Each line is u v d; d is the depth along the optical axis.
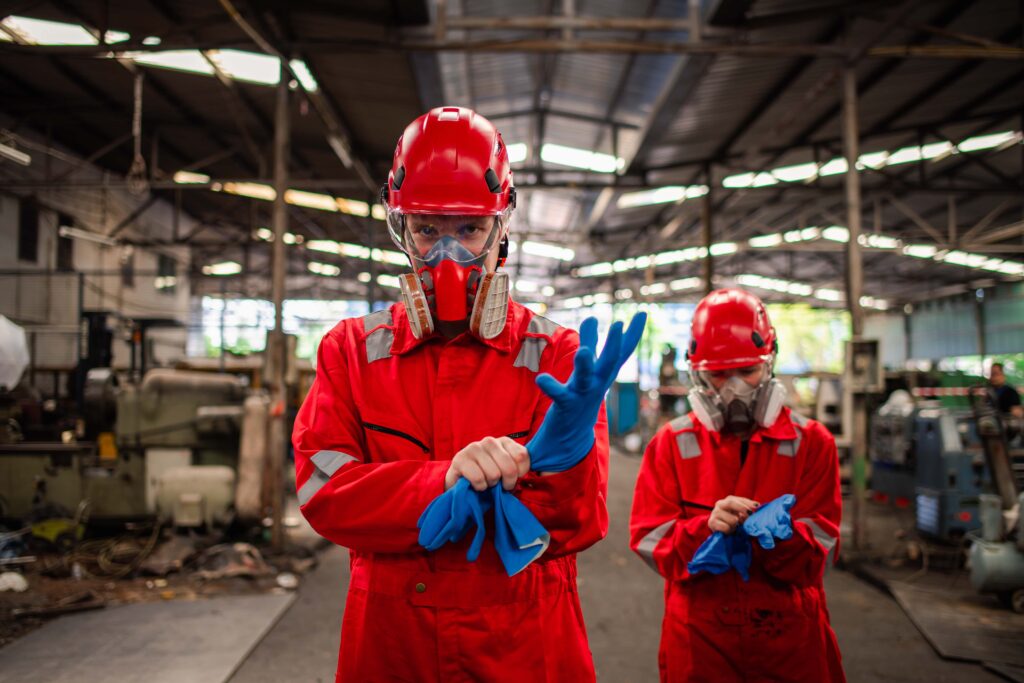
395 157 1.23
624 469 14.07
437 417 1.18
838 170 15.13
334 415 1.20
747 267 26.12
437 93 10.22
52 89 11.75
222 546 6.08
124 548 6.29
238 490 6.41
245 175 15.93
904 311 33.72
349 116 11.40
